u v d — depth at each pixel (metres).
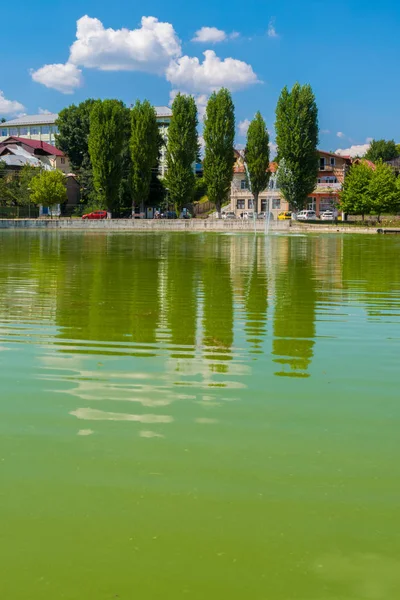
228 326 7.24
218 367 5.31
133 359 5.59
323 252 23.33
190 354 5.80
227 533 2.54
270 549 2.43
